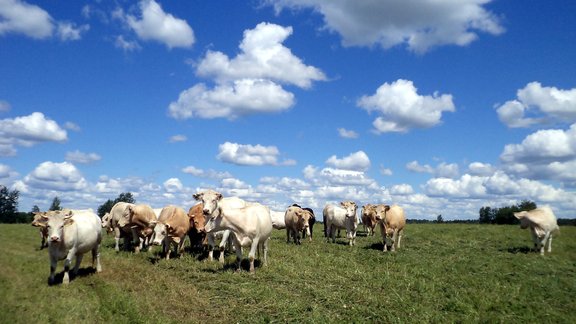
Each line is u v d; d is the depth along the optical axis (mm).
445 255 19656
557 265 17156
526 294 13000
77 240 14016
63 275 14891
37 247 22734
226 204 19422
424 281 14172
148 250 20203
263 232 15773
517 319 10922
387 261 17922
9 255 19078
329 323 10422
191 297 12438
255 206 16109
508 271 15977
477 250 21188
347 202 23500
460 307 11688
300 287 13500
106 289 12977
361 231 33250
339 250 21156
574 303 12344
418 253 20203
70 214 13531
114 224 21375
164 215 18422
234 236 15508
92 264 16578
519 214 20922
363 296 12500
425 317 10898
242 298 12312
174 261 17406
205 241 19891
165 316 11070
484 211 87125
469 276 15188
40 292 12656
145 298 12375
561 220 82312
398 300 12234
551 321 10844
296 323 10586
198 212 19969
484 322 10695
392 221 20750
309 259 18031
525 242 24188
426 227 34531
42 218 13758
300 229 24500
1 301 11641
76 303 11594
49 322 10445
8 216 108312
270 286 13539
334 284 13977
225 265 16500
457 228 32750
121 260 17625
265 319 10914
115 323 10391
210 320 10969
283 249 21047
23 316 10578
